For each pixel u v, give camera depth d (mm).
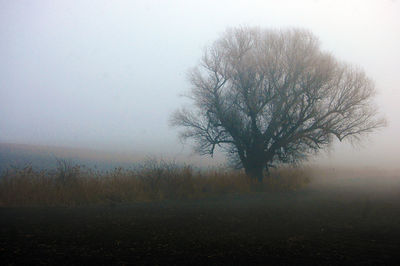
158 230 12633
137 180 22781
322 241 11188
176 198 21375
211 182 24156
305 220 14812
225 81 26578
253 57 25594
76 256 9273
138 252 9734
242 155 27297
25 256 9227
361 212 16781
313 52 25688
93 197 19578
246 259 9188
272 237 11703
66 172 21969
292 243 10898
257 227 13312
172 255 9469
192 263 8805
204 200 20797
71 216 15281
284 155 27438
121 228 12906
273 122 25641
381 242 11086
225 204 19406
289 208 18062
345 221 14609
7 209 16875
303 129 26188
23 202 18375
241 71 25562
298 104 25625
